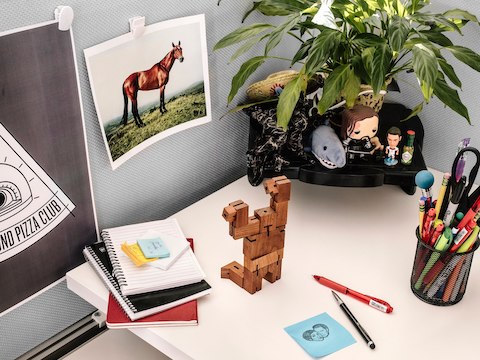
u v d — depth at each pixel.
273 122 1.13
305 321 0.89
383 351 0.85
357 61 1.01
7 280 0.92
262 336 0.86
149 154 1.08
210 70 1.14
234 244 1.05
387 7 1.07
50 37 0.85
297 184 1.23
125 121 1.00
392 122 1.29
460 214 0.92
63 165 0.93
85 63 0.91
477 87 1.21
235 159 1.30
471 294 0.96
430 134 1.31
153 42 1.00
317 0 1.06
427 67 0.93
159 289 0.92
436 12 1.21
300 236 1.07
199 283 0.94
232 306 0.92
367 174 1.12
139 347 1.02
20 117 0.85
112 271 0.95
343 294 0.95
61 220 0.96
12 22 0.81
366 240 1.07
